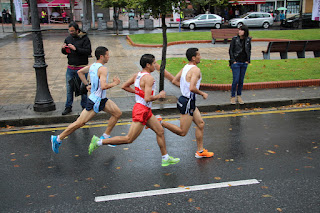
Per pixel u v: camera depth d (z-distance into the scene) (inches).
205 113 317.4
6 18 1589.6
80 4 1662.2
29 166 203.9
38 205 159.0
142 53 672.4
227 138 249.8
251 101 330.6
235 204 157.9
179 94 362.0
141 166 202.7
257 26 1269.7
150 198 164.2
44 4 1437.0
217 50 716.7
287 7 1667.1
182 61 560.4
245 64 314.5
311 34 942.4
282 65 512.1
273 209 153.6
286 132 261.1
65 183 181.3
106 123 288.5
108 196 166.9
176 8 338.0
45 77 302.8
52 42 863.1
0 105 323.6
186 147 233.6
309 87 391.5
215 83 401.1
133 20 1251.8
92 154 222.1
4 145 239.3
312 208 154.2
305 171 193.2
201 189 172.9
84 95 300.7
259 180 182.4
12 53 669.3
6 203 161.3
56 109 309.0
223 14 1604.3
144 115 188.2
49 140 249.0
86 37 282.0
